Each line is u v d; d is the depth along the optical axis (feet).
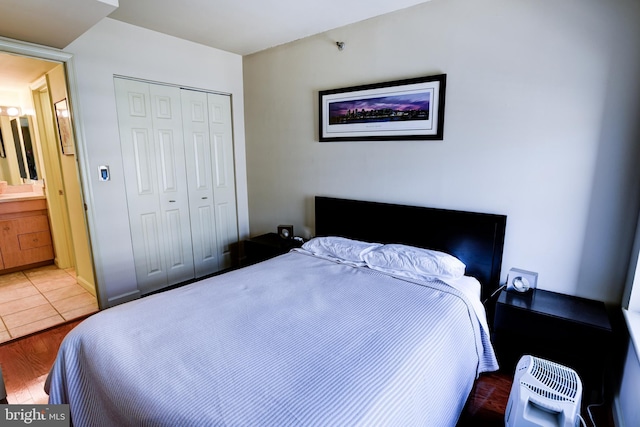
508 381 6.30
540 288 6.80
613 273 6.06
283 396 3.39
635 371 4.68
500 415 5.52
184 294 5.90
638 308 5.52
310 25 8.82
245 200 12.51
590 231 6.17
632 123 5.62
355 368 3.85
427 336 4.61
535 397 4.43
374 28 8.29
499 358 6.49
